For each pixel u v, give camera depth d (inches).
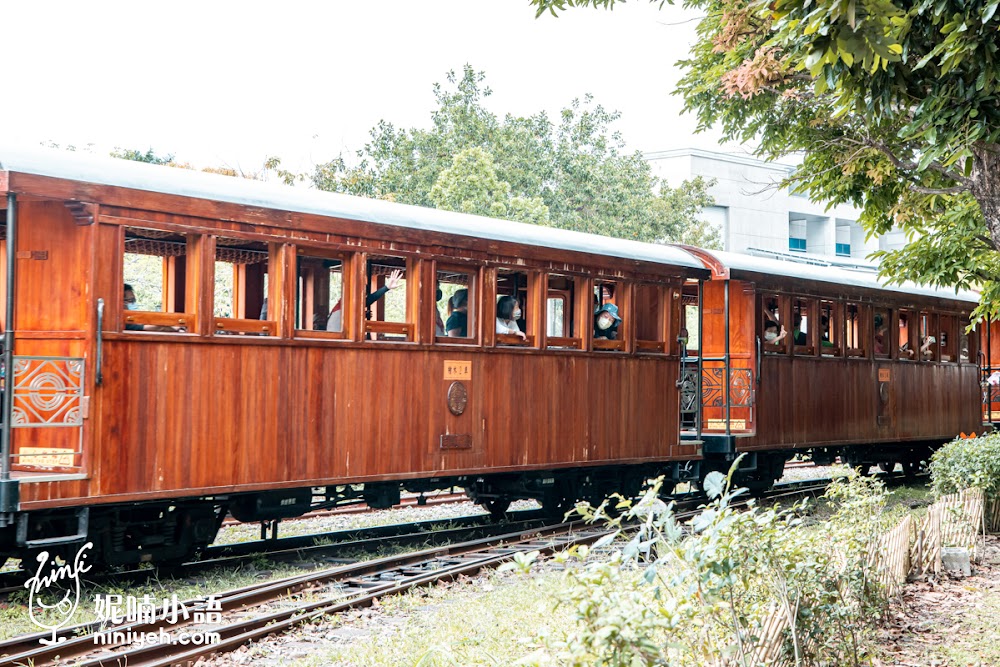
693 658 194.7
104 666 233.0
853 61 199.8
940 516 372.5
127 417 313.3
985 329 833.5
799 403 589.6
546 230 457.7
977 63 266.5
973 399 773.3
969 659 249.9
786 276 574.9
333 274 396.5
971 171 336.2
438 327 412.2
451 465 410.9
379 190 1223.5
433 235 399.2
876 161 470.9
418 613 293.1
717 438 537.0
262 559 375.6
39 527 306.5
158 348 321.4
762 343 562.6
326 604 295.6
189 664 240.1
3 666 234.4
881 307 662.5
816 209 1915.6
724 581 182.4
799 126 516.4
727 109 538.3
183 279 349.7
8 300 288.7
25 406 325.7
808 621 216.5
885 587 289.9
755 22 465.4
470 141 1275.8
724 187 1803.6
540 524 488.4
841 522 290.8
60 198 296.8
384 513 530.9
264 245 363.3
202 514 352.2
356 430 377.7
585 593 154.4
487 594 319.3
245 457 344.2
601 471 504.4
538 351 446.6
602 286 495.2
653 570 167.5
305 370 362.0
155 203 317.1
